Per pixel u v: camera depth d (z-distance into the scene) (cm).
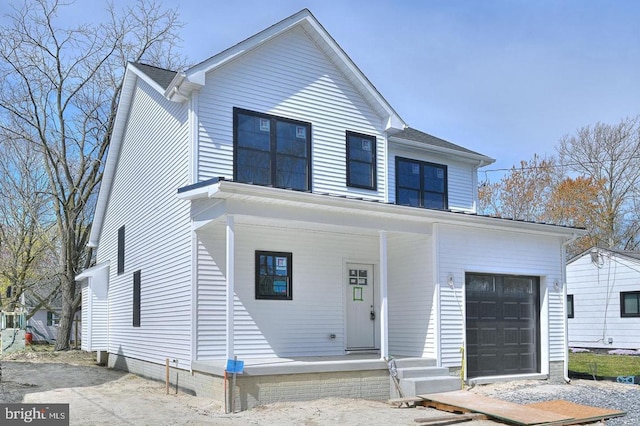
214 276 1230
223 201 1100
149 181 1535
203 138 1258
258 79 1352
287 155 1366
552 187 4022
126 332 1709
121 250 1806
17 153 2881
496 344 1448
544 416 973
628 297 2444
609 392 1347
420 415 1016
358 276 1475
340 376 1157
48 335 3797
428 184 1758
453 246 1386
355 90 1507
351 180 1459
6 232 3056
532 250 1533
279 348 1311
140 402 1106
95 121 2691
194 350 1190
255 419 949
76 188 2566
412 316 1405
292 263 1360
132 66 1616
